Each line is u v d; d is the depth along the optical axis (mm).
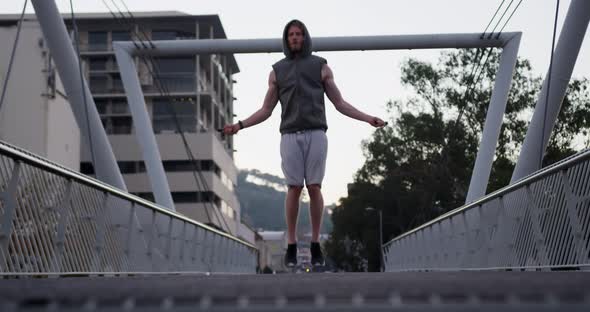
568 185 6957
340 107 7410
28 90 56812
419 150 51000
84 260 8070
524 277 2729
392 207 58062
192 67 76000
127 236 10195
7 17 64438
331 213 67938
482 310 1263
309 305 1413
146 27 74688
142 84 75500
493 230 10672
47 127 56750
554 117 14461
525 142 14711
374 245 62938
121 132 76625
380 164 53719
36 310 1373
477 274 3596
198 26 73562
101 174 14930
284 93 7414
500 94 17578
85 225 8148
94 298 1498
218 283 2504
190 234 15922
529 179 8227
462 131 48875
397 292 1583
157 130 75688
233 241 24328
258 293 1739
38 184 6582
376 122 7328
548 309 1249
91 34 76812
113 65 76688
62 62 14602
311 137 7434
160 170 17984
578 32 13945
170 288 1893
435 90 48750
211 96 76625
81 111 14719
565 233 7113
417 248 22984
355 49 17328
